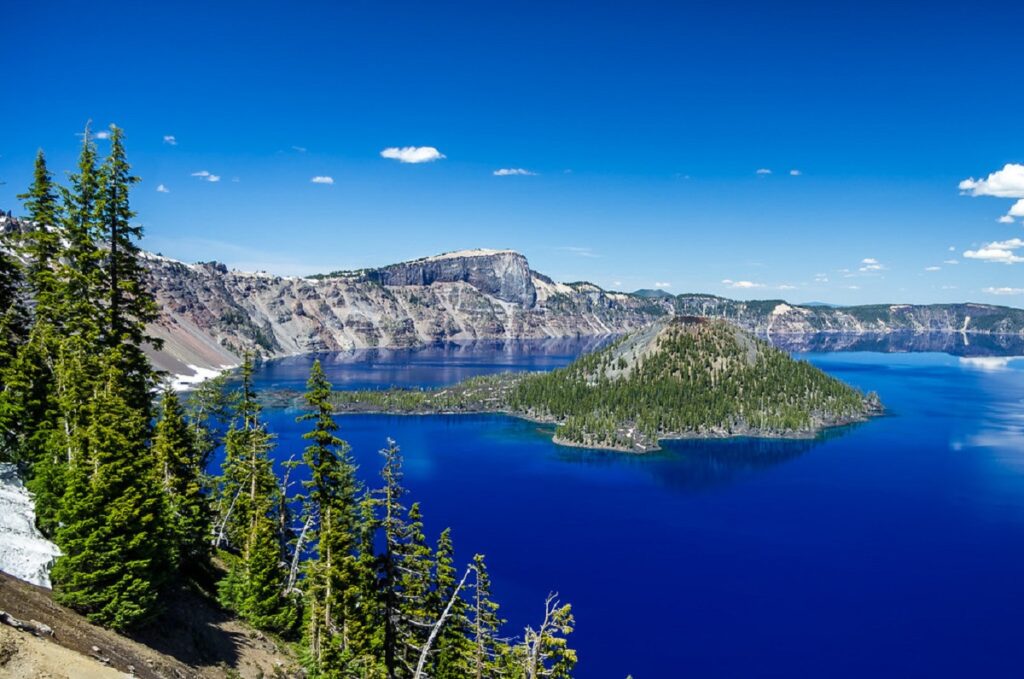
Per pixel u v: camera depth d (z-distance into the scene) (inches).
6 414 2094.0
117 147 2273.6
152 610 1745.8
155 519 1797.5
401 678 2058.3
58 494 1846.7
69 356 2268.7
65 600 1582.2
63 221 2241.6
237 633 2132.1
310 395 2017.7
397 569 2026.3
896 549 5300.2
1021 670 3432.6
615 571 4739.2
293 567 2571.4
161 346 2481.5
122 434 1843.0
